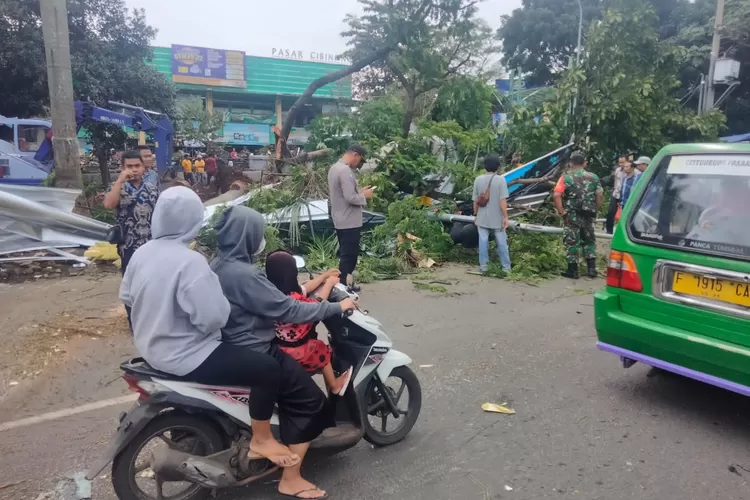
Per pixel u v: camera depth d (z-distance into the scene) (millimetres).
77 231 8633
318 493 3090
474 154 12109
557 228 9172
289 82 46500
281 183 10430
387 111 13391
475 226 9453
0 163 16172
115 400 4293
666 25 30234
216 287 2703
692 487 3234
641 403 4316
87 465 3400
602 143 15281
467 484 3275
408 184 11023
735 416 4117
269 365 2846
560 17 31297
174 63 43750
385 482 3291
